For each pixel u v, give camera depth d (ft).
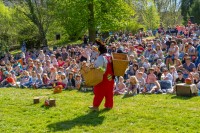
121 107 30.73
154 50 54.85
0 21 131.13
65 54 67.41
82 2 109.09
